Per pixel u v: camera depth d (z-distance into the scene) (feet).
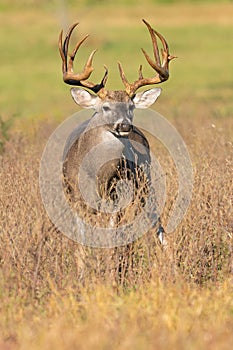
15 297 92.32
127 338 75.00
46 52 621.31
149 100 113.19
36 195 105.70
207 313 84.53
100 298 86.94
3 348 77.56
